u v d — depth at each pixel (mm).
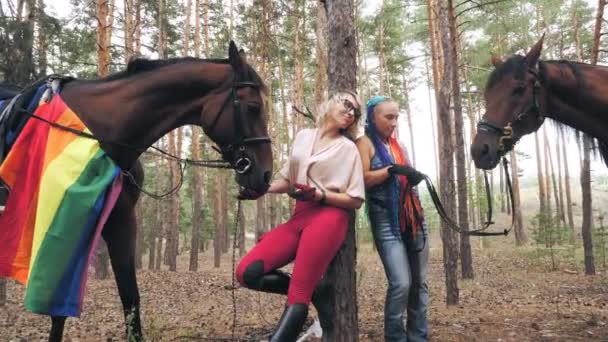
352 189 2805
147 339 4305
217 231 20828
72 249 3094
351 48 3449
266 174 3369
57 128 3332
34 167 3242
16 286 10094
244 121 3391
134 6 16297
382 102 3473
